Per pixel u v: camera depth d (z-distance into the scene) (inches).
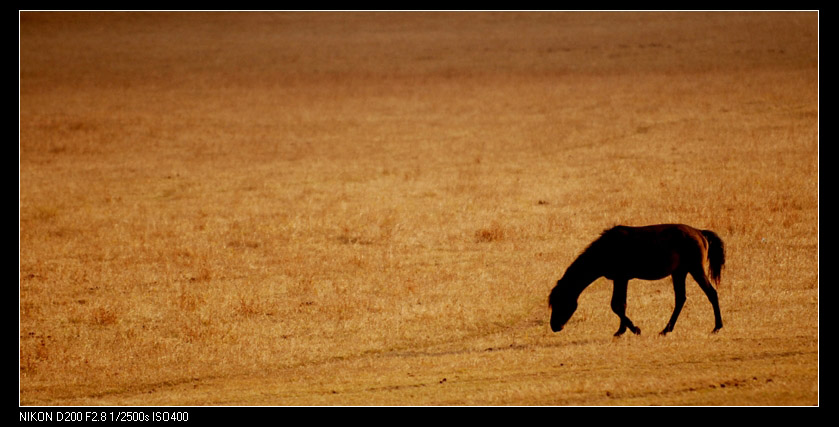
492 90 5098.4
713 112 3907.5
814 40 6102.4
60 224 2385.6
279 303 1562.5
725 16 7367.1
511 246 1955.0
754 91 4345.5
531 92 4943.4
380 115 4483.3
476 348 1250.6
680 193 2374.5
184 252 2015.3
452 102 4761.3
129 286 1747.0
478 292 1578.5
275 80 5861.2
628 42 6663.4
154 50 7244.1
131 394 1122.7
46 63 6658.5
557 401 916.6
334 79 5836.6
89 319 1513.3
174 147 3801.7
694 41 6471.5
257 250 2031.3
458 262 1835.6
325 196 2677.2
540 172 2933.1
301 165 3324.3
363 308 1505.9
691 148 3132.4
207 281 1761.8
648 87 4822.8
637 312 1369.3
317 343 1321.4
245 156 3563.0
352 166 3250.5
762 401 867.4
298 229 2210.9
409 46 7140.8
